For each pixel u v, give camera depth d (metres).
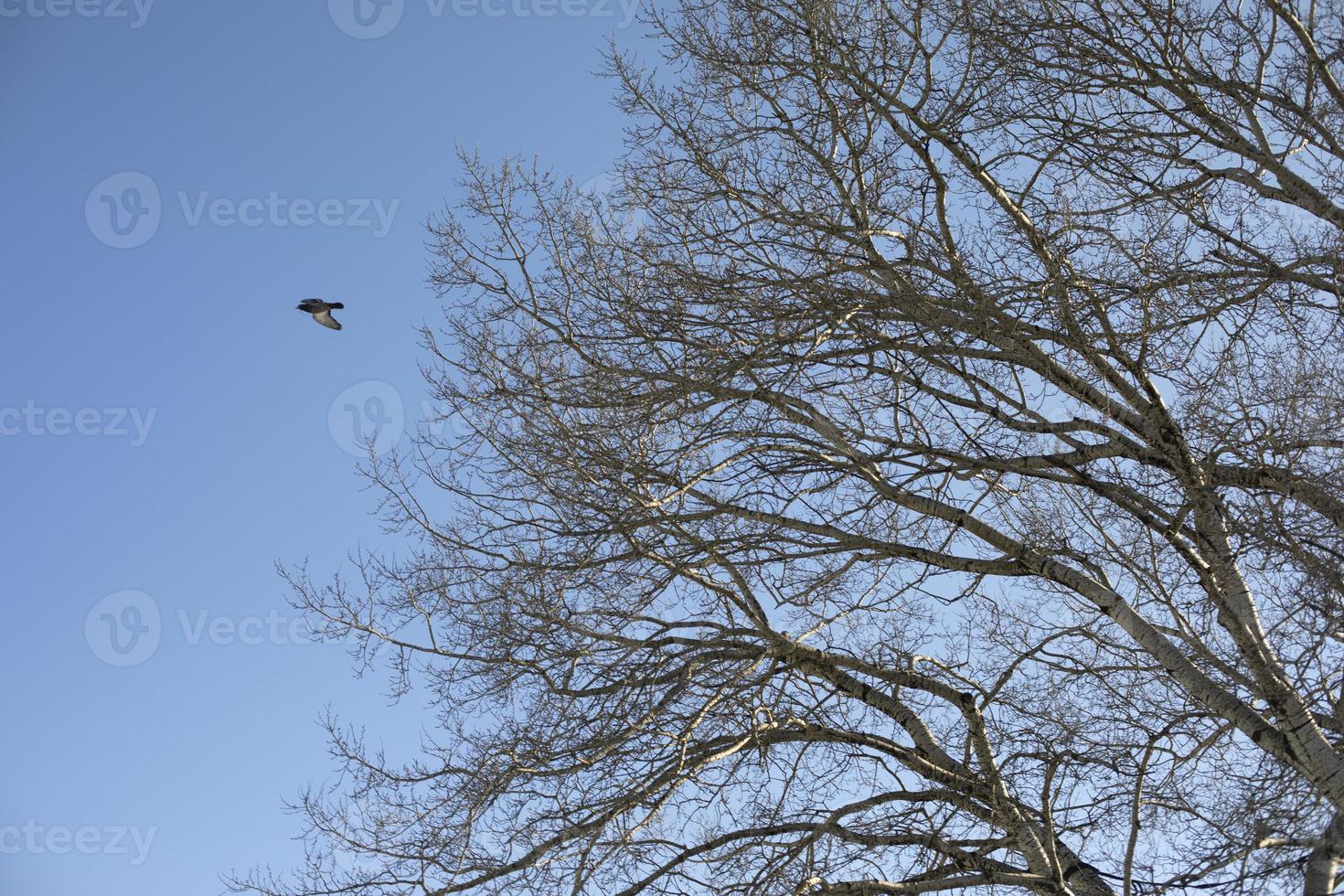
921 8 10.56
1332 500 8.38
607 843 9.62
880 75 10.87
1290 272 8.99
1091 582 9.36
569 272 11.85
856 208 10.92
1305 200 9.48
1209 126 10.18
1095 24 10.23
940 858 9.54
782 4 11.15
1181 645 9.67
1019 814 9.10
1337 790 7.70
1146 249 9.39
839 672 10.37
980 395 10.30
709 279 10.34
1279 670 8.26
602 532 10.30
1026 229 9.80
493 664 10.54
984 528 9.96
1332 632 7.87
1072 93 10.14
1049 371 9.95
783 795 9.95
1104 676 9.75
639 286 11.09
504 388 11.29
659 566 10.48
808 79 11.23
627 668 10.32
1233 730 8.96
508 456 11.11
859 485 10.45
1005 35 10.25
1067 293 9.33
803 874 9.25
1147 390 9.47
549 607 10.38
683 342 10.28
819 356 9.86
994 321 9.58
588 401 10.66
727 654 10.29
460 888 9.79
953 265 9.84
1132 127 9.92
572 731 10.10
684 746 9.70
